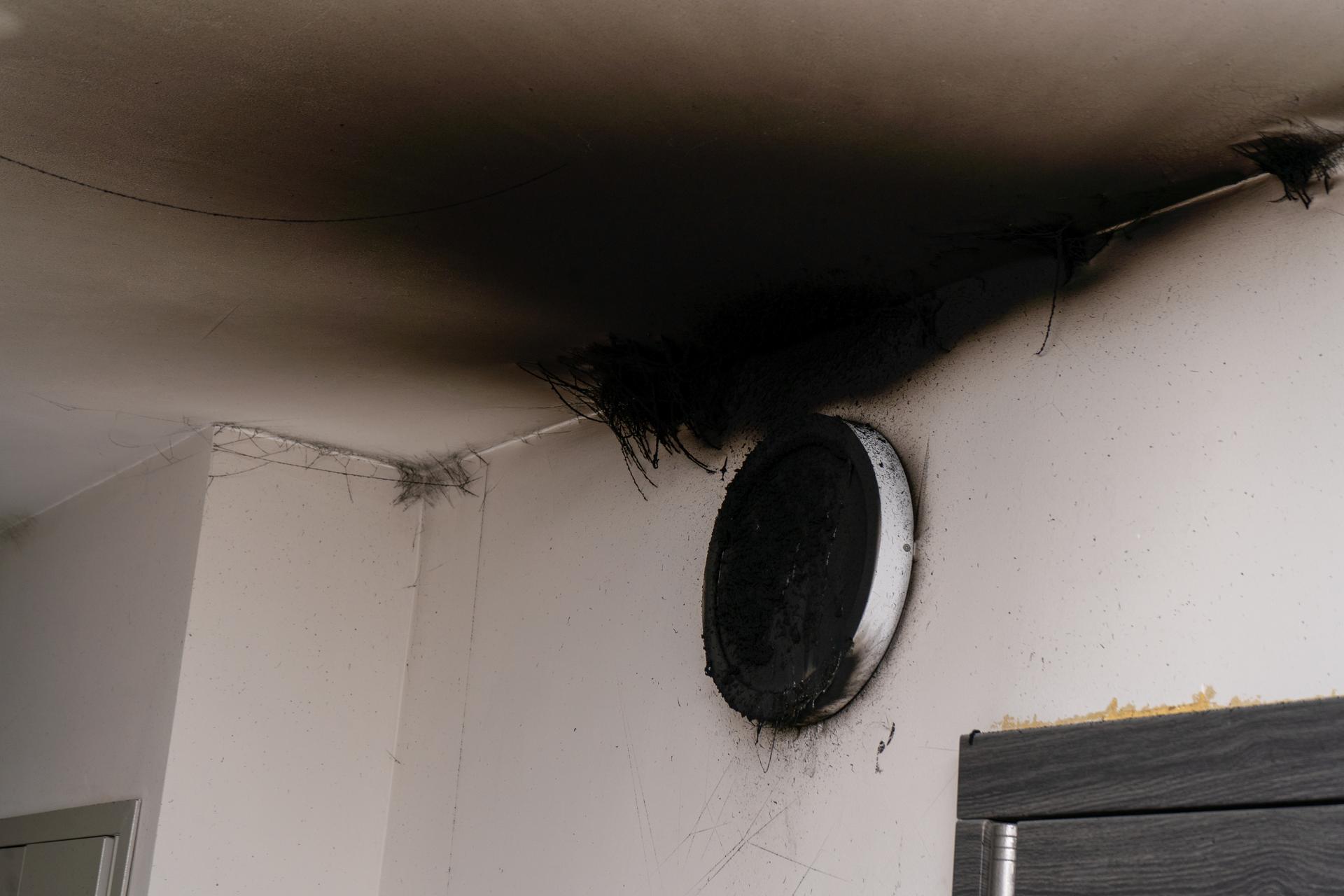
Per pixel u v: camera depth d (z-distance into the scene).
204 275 2.06
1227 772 1.31
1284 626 1.37
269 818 2.66
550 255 1.92
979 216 1.71
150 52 1.47
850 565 1.84
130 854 2.56
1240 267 1.54
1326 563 1.35
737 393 2.26
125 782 2.69
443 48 1.43
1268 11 1.26
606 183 1.69
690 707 2.12
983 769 1.57
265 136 1.63
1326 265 1.45
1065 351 1.71
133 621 2.88
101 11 1.40
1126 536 1.56
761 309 2.06
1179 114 1.45
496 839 2.46
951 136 1.53
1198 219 1.62
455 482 2.97
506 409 2.62
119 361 2.46
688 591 2.21
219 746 2.64
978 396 1.82
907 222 1.74
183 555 2.78
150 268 2.04
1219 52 1.33
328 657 2.83
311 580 2.86
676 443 2.35
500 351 2.30
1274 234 1.52
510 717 2.55
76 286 2.12
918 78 1.42
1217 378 1.52
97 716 2.89
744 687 1.94
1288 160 1.50
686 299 2.04
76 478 3.24
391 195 1.76
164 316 2.23
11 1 1.38
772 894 1.85
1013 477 1.72
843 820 1.78
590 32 1.38
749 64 1.42
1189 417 1.53
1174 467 1.53
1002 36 1.33
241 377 2.52
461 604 2.82
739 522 2.08
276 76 1.50
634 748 2.21
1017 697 1.61
